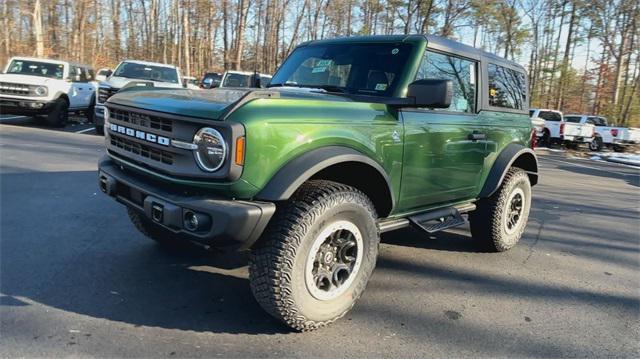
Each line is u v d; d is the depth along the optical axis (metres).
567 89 38.94
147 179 3.33
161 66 13.54
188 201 2.86
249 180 2.83
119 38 43.81
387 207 3.75
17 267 3.96
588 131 25.16
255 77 5.50
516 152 5.09
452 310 3.72
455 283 4.29
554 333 3.44
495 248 5.20
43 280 3.74
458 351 3.09
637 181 14.02
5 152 9.27
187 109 2.96
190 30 41.84
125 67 13.35
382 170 3.51
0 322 3.08
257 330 3.18
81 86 14.84
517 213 5.34
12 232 4.81
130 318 3.24
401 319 3.50
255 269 3.01
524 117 5.51
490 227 5.04
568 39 37.62
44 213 5.52
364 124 3.41
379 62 4.04
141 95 3.52
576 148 26.30
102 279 3.83
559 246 5.78
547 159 19.55
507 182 5.04
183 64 41.81
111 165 3.75
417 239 5.60
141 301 3.50
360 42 4.31
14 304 3.33
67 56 35.28
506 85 5.20
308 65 4.46
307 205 3.02
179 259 4.36
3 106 12.74
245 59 43.38
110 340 2.94
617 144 24.55
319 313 3.15
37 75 13.70
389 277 4.34
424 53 4.00
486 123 4.72
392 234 5.74
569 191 10.60
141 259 4.30
